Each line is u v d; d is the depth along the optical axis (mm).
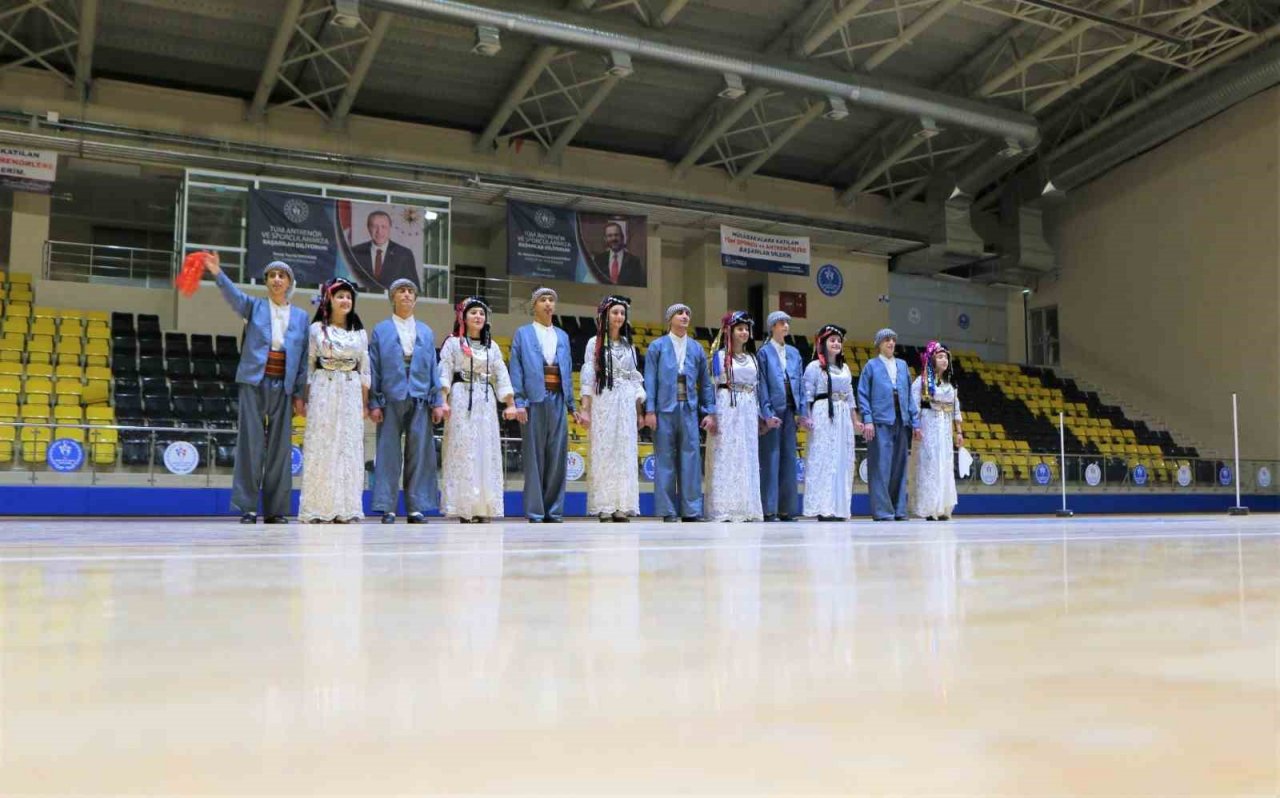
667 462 6648
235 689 322
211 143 14336
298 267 14461
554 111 16250
